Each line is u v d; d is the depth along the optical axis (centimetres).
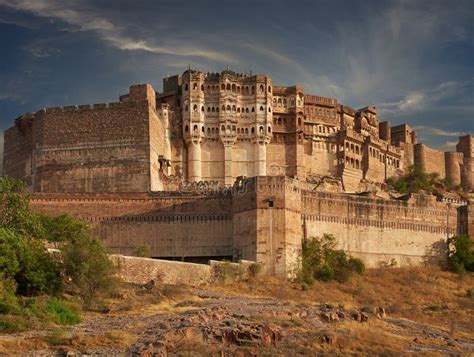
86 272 6450
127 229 9850
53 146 11538
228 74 13262
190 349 4975
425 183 14738
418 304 8562
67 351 4791
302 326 5962
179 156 12912
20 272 6294
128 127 11375
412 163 15588
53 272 6419
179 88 13325
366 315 6756
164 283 7462
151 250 9781
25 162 12088
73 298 6334
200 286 7812
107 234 9850
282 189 9006
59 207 9894
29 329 5262
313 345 5456
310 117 13862
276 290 8156
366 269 9981
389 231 10400
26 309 5616
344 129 14188
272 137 13288
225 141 12938
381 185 14200
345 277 9169
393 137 16025
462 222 11062
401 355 5550
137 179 11219
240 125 13112
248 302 6975
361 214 10181
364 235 10169
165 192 9931
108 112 11475
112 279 6556
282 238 8888
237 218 9188
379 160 14650
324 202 9850
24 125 12119
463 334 6962
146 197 9912
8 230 6712
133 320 5716
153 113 11706
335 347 5547
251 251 8944
